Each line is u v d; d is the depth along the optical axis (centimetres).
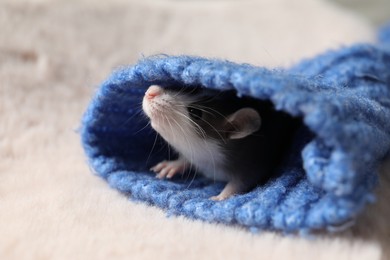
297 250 16
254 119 20
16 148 23
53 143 24
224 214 17
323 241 16
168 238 17
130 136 22
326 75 22
